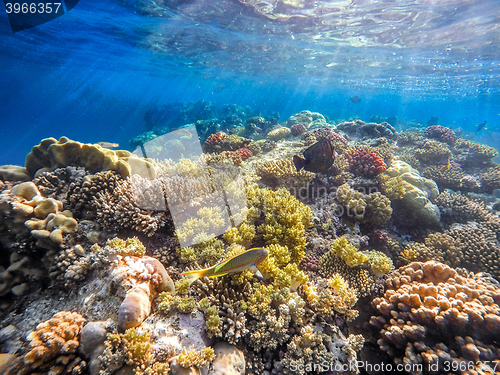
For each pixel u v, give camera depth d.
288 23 17.06
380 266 4.34
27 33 20.00
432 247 5.80
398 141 13.24
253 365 3.12
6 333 2.81
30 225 3.48
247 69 35.00
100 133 62.78
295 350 3.13
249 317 3.32
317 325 3.50
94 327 2.46
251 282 3.69
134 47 23.92
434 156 10.66
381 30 16.56
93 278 3.21
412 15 14.12
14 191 3.79
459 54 18.73
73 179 4.45
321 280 4.18
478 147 12.04
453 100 46.81
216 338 3.02
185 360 2.45
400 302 3.61
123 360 2.33
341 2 13.71
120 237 3.90
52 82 56.19
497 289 3.82
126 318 2.54
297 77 40.88
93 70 38.84
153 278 3.11
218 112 27.02
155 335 2.67
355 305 4.07
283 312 3.26
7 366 2.18
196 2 14.45
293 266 3.81
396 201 6.85
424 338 3.17
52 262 3.49
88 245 3.75
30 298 3.30
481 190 10.30
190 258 3.67
